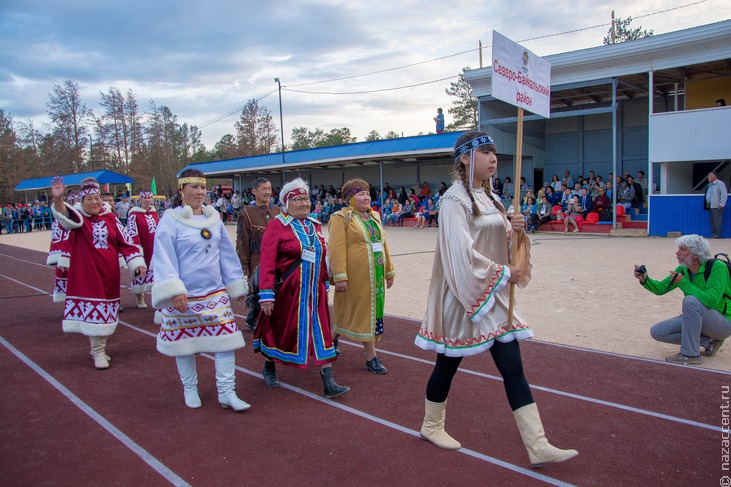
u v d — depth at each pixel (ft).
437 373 12.34
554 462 11.25
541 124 87.20
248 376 18.38
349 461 12.05
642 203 67.67
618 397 15.28
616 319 23.97
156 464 12.16
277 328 16.16
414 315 26.73
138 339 23.86
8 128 214.48
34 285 40.47
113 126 219.20
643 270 18.80
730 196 55.26
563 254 45.03
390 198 90.94
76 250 19.44
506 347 11.32
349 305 18.01
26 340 23.76
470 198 11.22
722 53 57.11
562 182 72.69
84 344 23.06
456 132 81.41
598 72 65.36
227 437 13.51
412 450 12.51
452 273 10.90
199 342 15.03
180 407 15.65
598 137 83.30
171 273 14.48
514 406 11.25
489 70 74.95
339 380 17.56
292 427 14.02
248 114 240.32
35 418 14.98
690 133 57.98
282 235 15.90
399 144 87.92
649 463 11.59
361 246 17.79
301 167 108.78
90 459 12.47
